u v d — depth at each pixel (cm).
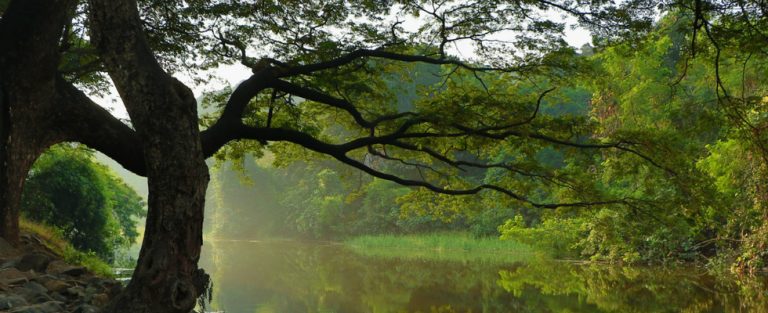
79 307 634
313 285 1869
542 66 1082
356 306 1454
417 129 1159
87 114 912
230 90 1357
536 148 1098
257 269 2456
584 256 2689
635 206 1081
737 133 1024
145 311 494
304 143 1024
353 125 1347
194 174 537
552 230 2680
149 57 562
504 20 1045
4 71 867
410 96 3834
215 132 966
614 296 1549
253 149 1439
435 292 1672
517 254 3133
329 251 3728
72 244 1441
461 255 3117
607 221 1180
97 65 1129
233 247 4462
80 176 1558
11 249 859
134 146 909
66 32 1023
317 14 1108
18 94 872
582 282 1859
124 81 548
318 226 5378
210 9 1097
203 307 619
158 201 527
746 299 1449
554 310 1352
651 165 1078
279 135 1008
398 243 4119
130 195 2311
